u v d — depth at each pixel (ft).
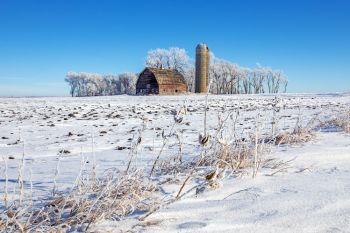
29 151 23.36
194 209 9.37
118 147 23.50
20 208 8.71
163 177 12.87
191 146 22.89
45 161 19.20
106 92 378.53
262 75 263.08
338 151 17.74
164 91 210.18
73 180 13.14
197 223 8.39
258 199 10.20
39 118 52.85
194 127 35.81
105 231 7.96
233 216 8.88
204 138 12.67
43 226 8.03
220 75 273.54
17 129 38.86
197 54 220.23
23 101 121.39
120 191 10.27
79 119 49.80
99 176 13.50
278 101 29.53
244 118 43.73
